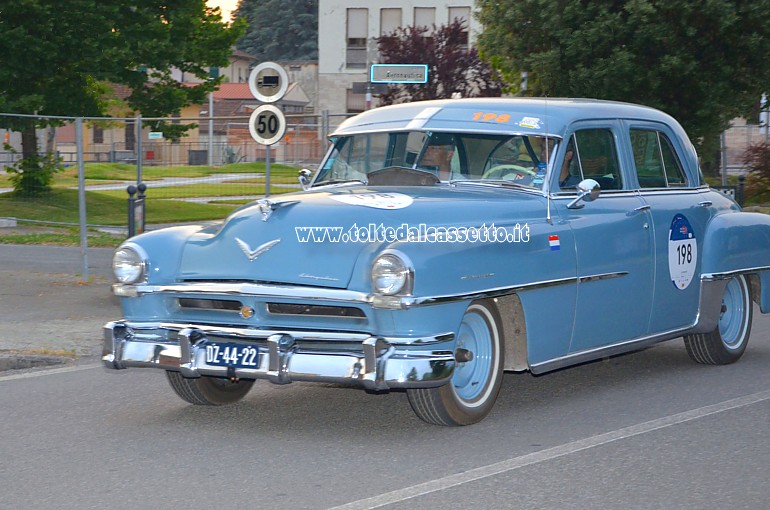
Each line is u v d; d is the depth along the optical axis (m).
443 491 5.25
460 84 31.25
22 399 7.54
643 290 7.69
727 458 5.90
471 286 6.18
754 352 9.61
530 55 22.08
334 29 54.66
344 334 6.00
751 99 22.27
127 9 26.58
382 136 7.68
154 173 19.64
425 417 6.46
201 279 6.38
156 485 5.38
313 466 5.73
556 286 6.85
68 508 5.01
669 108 22.05
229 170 19.89
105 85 29.31
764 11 20.61
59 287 13.41
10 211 18.80
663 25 20.78
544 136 7.20
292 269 6.14
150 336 6.51
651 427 6.64
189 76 73.50
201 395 7.16
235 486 5.36
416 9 53.41
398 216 6.20
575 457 5.90
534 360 6.81
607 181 7.63
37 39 24.50
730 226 8.60
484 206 6.58
